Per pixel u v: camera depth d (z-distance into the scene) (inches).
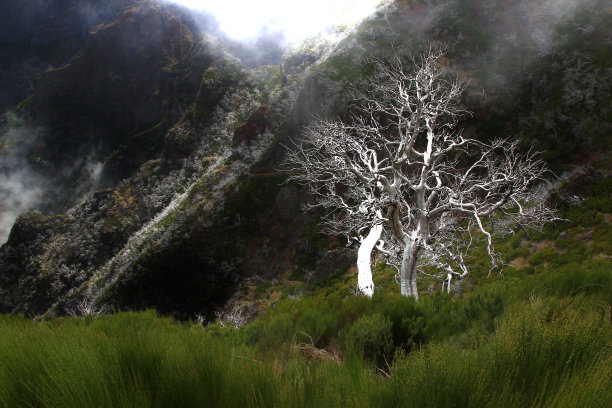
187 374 60.7
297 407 56.2
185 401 57.4
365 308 208.8
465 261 925.2
